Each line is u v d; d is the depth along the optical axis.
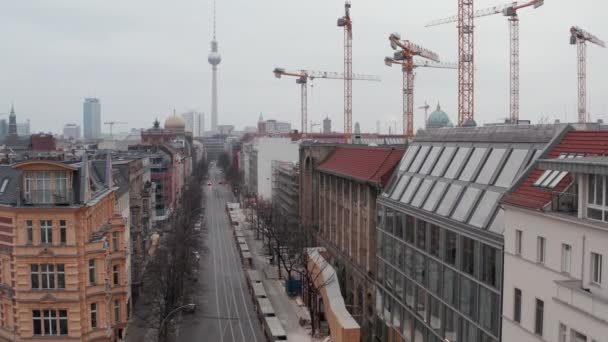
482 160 45.50
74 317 53.69
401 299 56.38
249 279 97.44
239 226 160.50
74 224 53.41
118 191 75.81
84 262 54.44
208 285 99.00
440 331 46.50
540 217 31.86
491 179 42.28
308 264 83.75
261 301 83.06
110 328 59.03
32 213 53.00
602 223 27.30
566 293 28.80
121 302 64.50
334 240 93.06
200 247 109.69
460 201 45.00
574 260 29.12
